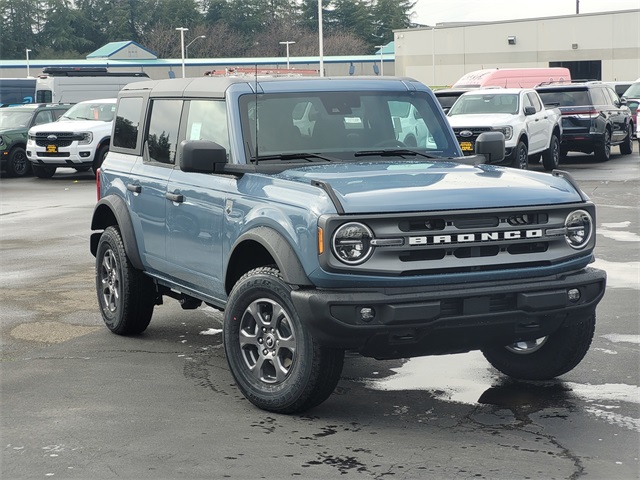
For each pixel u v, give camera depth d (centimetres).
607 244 1259
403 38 8262
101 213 853
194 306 800
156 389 668
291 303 582
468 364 721
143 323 824
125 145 836
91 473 512
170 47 13038
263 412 612
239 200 641
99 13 15475
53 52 14625
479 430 570
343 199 565
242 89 692
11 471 516
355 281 557
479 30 7712
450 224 568
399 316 552
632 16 6956
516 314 578
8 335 838
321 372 577
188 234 709
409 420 592
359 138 704
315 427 581
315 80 716
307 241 567
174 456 535
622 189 1936
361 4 15212
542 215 591
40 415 612
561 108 2642
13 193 2223
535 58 7444
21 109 2858
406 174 627
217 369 721
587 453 529
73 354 770
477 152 731
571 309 593
